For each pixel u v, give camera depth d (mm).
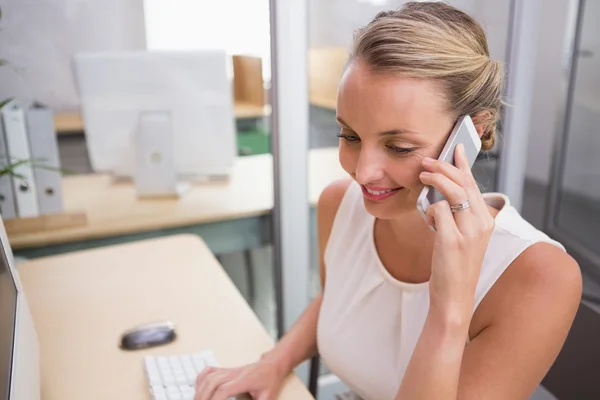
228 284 1289
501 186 1877
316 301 1138
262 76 2471
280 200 1898
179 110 1971
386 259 950
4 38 2043
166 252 1478
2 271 797
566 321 759
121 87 1918
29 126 1759
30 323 890
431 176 667
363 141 697
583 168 2609
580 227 2436
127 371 961
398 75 652
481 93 710
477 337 781
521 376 747
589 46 2480
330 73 1901
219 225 1994
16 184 1773
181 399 851
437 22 703
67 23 2127
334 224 1069
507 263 792
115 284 1294
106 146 1979
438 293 694
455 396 705
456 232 671
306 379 1897
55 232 1813
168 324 1076
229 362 985
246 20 2334
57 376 950
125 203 2049
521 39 1744
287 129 1827
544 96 3141
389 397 904
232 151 2062
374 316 938
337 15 1847
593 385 1444
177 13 2303
